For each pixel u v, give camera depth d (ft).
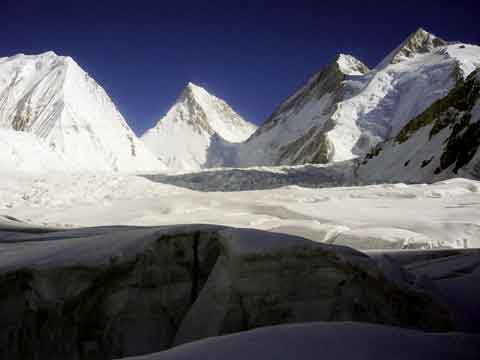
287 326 6.75
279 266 9.32
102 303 9.54
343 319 9.00
